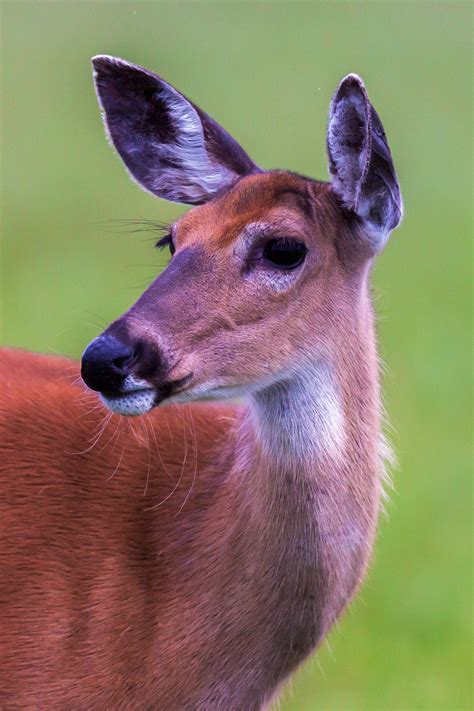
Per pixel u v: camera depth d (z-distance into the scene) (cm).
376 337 1117
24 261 2845
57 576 1032
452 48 4638
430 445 2180
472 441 2202
